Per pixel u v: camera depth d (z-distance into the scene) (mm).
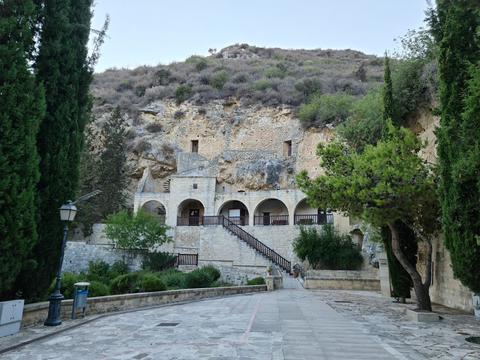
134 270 31625
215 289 18344
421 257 18531
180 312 12492
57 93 10344
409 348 7344
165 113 52500
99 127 50844
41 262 9812
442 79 9695
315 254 27047
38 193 9539
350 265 26609
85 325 9859
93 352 6934
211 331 9047
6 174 7980
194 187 39688
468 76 9078
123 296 12719
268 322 10406
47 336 8266
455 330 9453
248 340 7980
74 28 11023
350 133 23547
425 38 17438
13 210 8117
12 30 8453
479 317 11555
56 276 10148
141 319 10930
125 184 45719
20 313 8555
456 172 7703
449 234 9531
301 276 28234
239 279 28016
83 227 39250
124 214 33594
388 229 16375
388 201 11781
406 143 12305
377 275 24953
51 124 10125
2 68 8086
